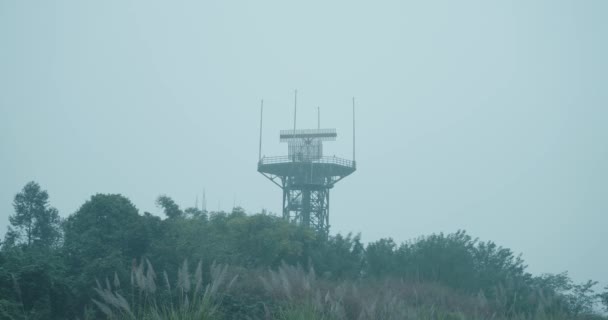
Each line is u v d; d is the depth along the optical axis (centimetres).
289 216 6297
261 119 6644
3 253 2134
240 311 1805
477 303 2183
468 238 4028
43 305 1886
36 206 4712
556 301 2270
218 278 1681
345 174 6519
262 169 6456
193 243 2761
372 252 3688
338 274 3344
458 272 3344
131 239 2634
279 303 1816
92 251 2583
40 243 4434
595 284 2991
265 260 3528
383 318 1744
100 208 2941
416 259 3506
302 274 1958
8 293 1828
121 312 1562
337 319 1636
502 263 3888
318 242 3903
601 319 2477
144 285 1587
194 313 1507
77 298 2077
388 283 2555
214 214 4169
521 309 2200
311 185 6288
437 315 1917
